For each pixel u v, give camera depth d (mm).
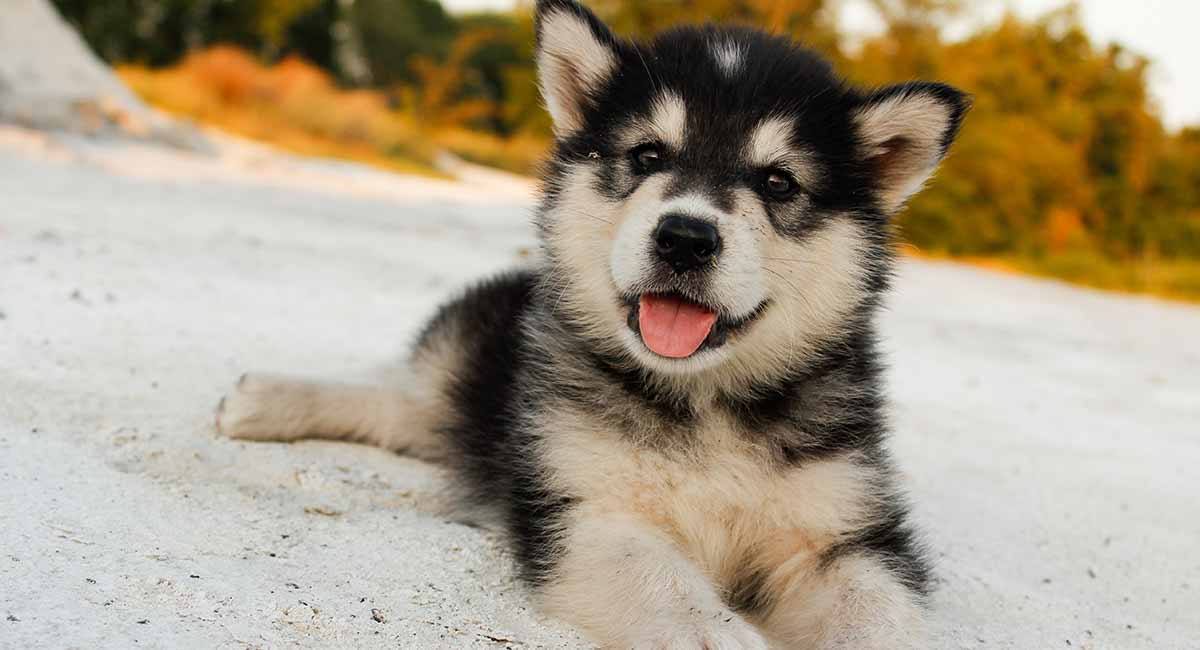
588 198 695
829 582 631
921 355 1387
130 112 2422
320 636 556
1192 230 4637
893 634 593
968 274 3076
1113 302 2924
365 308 1084
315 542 627
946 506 783
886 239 713
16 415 695
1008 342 1668
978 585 675
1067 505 812
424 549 640
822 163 688
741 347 671
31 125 2213
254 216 1654
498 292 820
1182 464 950
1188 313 2898
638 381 670
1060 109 4383
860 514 648
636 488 644
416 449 779
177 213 1518
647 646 569
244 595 570
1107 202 4578
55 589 548
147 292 978
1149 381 1438
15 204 1308
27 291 905
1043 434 1000
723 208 655
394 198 2422
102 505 618
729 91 686
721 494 644
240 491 667
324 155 3406
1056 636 635
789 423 666
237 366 835
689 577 603
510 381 730
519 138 5035
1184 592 702
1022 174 3869
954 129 697
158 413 737
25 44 2375
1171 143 5105
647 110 690
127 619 541
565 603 605
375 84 6809
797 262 680
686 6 3777
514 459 682
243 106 3617
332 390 768
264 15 5453
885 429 699
